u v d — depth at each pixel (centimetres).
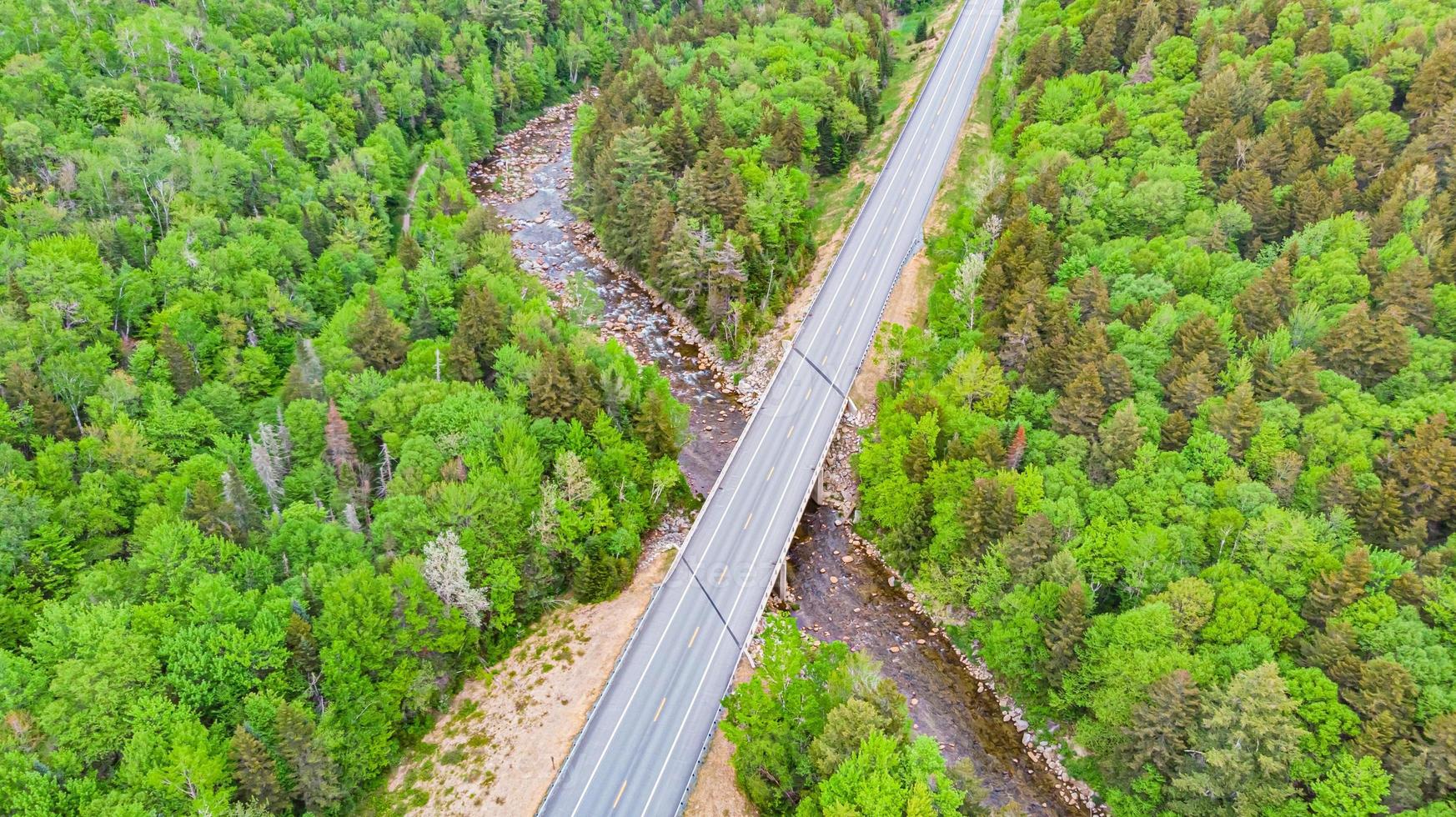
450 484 10156
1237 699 8081
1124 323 12250
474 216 16075
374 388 11900
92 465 10562
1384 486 9581
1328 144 13888
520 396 12081
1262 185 13238
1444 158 12950
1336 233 12400
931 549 10788
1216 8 17962
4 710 7862
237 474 10119
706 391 14550
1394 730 7775
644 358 15200
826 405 13138
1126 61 17550
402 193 18150
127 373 12088
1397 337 10819
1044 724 9700
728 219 15612
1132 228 13875
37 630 8544
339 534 9875
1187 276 12562
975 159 17475
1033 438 11156
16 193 13962
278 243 14662
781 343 14488
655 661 9925
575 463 10775
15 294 12044
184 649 8469
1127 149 15138
